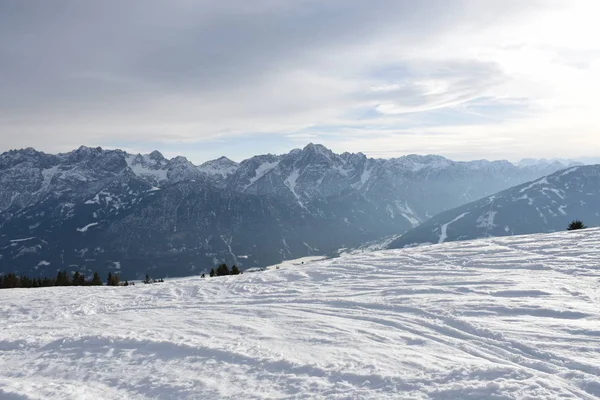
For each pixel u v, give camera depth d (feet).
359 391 21.42
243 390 22.79
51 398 23.04
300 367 25.07
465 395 20.06
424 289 48.47
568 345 26.09
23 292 75.61
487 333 29.78
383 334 31.81
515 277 51.29
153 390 23.84
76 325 40.98
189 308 50.47
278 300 50.44
